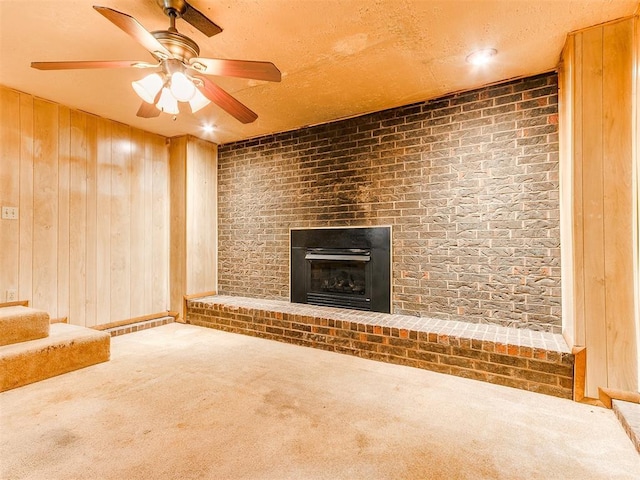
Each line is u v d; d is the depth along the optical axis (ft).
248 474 4.91
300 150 13.09
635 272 6.59
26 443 5.61
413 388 7.82
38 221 10.30
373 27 6.92
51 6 6.24
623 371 6.71
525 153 9.03
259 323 11.92
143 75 8.86
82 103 10.78
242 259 14.64
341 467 5.07
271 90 9.82
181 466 5.07
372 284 11.35
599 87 6.81
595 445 5.62
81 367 8.95
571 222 7.11
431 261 10.35
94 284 11.78
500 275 9.34
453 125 10.02
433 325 9.55
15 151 9.80
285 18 6.60
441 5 6.25
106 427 6.12
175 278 14.26
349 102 10.68
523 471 4.99
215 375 8.55
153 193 13.87
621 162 6.66
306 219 12.92
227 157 15.11
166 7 5.92
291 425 6.23
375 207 11.35
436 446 5.60
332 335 10.37
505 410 6.80
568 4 6.21
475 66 8.50
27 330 8.61
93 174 11.75
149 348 10.72
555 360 7.39
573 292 7.08
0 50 7.74
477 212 9.66
